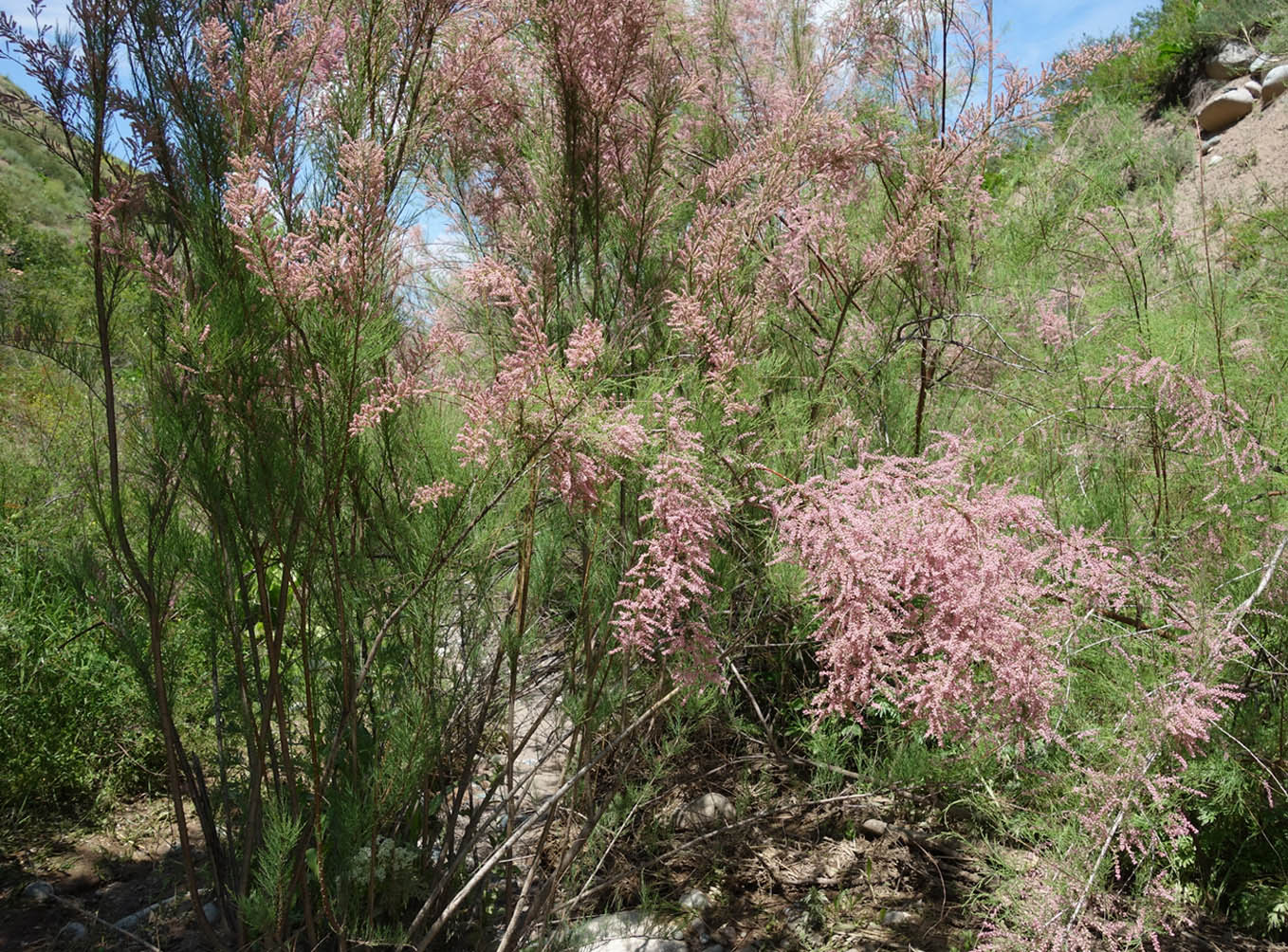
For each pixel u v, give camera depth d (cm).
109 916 270
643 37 281
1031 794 246
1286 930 240
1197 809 245
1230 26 877
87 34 203
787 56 390
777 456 249
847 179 334
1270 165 686
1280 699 251
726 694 290
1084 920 198
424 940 219
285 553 213
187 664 299
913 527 205
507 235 317
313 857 216
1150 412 280
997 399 334
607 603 238
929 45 376
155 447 234
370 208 192
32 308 234
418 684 233
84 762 335
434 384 241
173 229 229
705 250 263
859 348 329
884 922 260
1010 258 367
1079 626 225
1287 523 261
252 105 212
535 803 301
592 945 249
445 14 250
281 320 203
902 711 269
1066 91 332
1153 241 386
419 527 225
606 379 217
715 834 289
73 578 242
